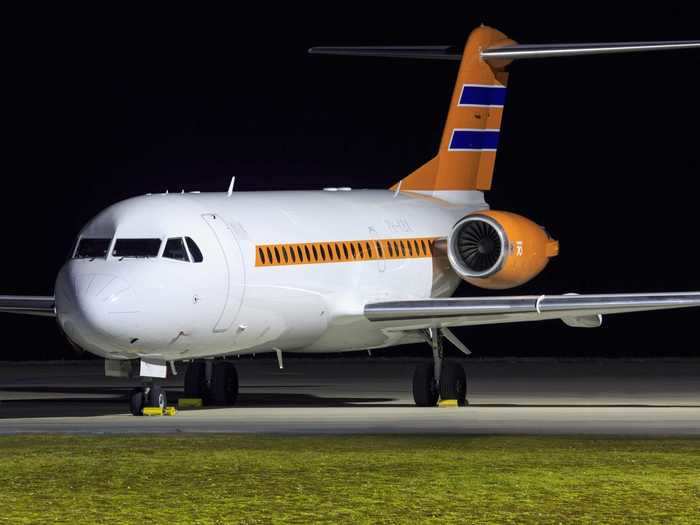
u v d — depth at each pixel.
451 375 81.31
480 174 93.88
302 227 79.19
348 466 53.53
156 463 54.25
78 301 68.19
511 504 46.50
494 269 81.56
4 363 129.00
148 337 69.44
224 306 72.75
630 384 100.19
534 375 110.00
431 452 57.00
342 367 123.38
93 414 74.75
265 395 91.94
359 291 81.75
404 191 90.75
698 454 56.47
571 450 57.56
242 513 45.19
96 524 43.72
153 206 73.19
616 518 44.50
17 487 49.47
